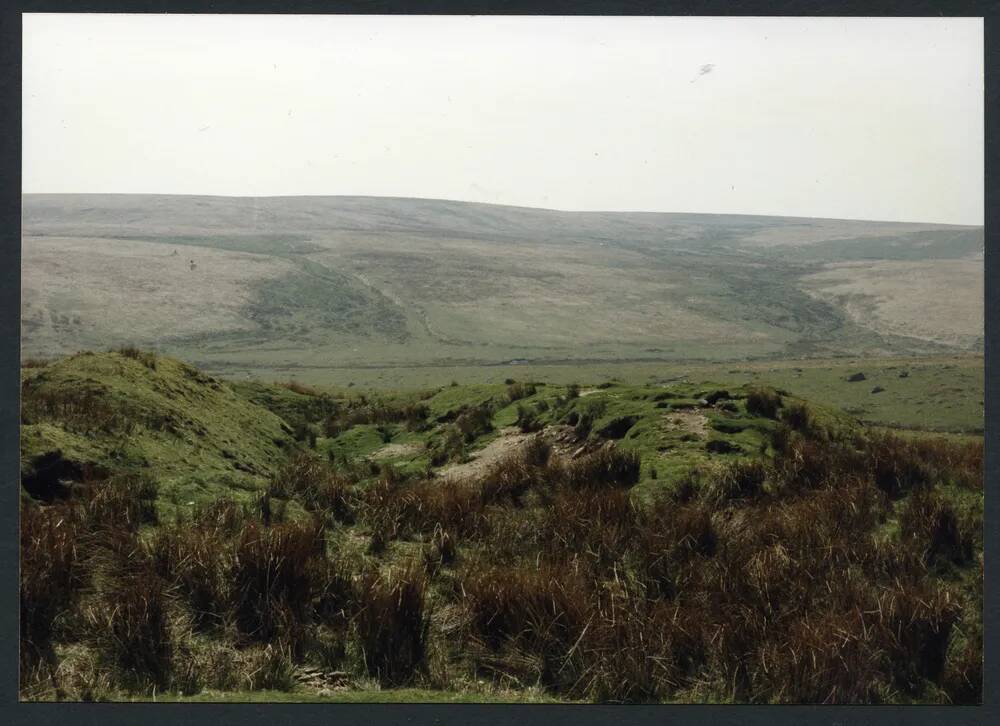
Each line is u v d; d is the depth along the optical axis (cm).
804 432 935
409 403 1371
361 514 734
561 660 511
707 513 663
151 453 812
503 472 833
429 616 536
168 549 579
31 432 727
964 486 805
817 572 593
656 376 3362
